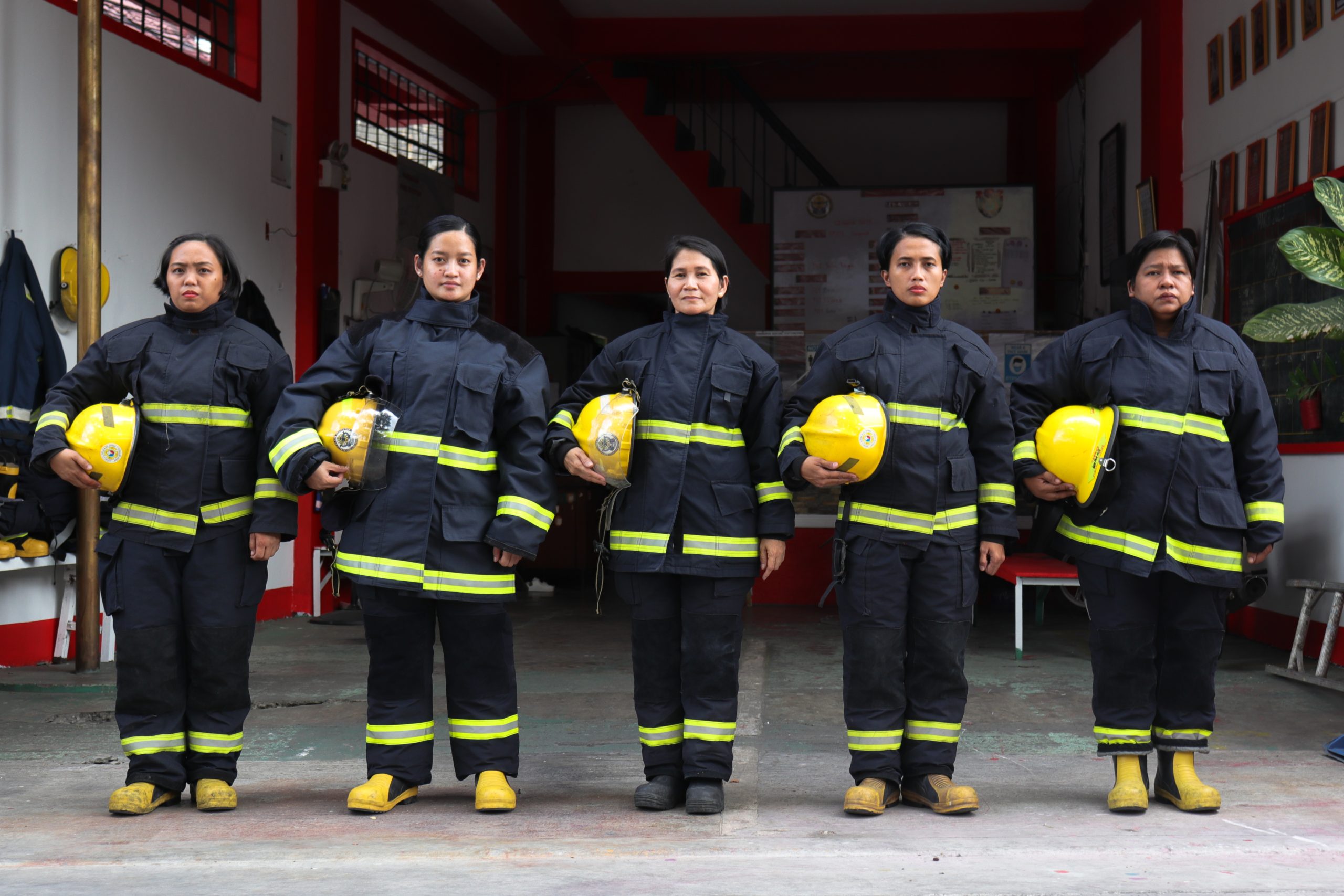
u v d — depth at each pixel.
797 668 6.07
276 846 2.83
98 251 5.73
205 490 3.20
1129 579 3.19
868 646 3.16
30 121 5.94
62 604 6.17
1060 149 11.44
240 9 7.85
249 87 7.80
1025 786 3.55
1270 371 6.67
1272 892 2.46
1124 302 8.68
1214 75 7.43
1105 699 3.23
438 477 3.13
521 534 3.12
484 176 11.48
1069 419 3.19
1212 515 3.16
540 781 3.63
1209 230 7.38
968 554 3.19
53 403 3.18
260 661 6.26
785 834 2.95
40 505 5.61
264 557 3.20
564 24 10.58
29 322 5.68
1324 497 6.13
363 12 9.16
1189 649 3.20
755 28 10.71
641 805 3.20
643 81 11.00
